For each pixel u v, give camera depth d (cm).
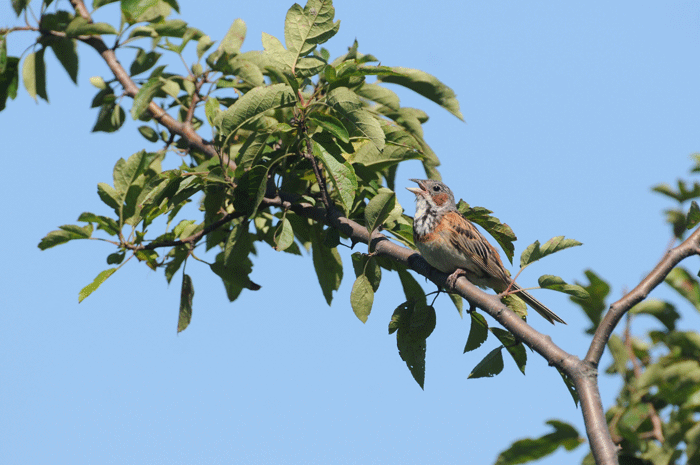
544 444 673
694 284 686
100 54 1440
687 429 609
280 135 1107
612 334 664
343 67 1017
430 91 1248
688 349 641
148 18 1431
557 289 841
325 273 1253
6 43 1363
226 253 1190
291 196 1140
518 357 1005
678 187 776
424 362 1012
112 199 1152
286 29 1009
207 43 1320
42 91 1436
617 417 647
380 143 970
